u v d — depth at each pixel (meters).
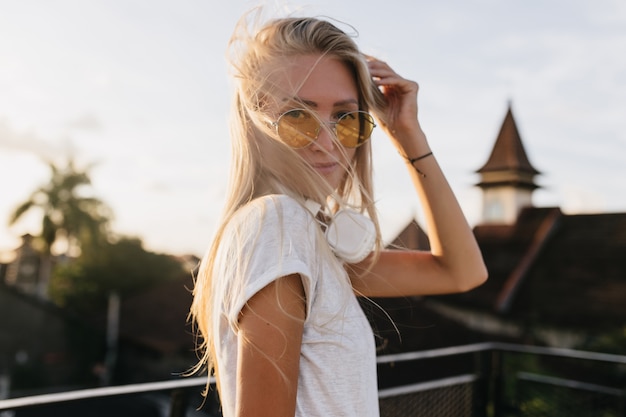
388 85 1.11
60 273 34.19
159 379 18.08
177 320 19.53
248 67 0.82
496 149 21.53
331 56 0.83
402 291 1.10
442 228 1.11
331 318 0.71
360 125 0.87
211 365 0.81
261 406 0.61
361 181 0.96
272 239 0.67
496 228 20.14
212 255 0.78
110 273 33.88
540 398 2.45
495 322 17.08
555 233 18.94
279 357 0.63
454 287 1.11
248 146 0.80
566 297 16.73
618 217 18.16
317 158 0.82
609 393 2.27
